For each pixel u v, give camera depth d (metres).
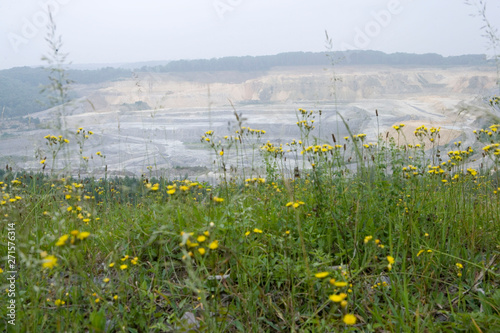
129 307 2.21
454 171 3.59
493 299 2.15
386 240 2.96
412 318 2.07
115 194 4.42
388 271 2.46
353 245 2.82
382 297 2.36
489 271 2.37
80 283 2.30
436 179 3.67
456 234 3.02
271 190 3.87
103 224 3.55
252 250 2.67
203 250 1.83
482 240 2.99
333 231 3.04
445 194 3.58
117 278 2.49
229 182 3.67
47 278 2.40
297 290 2.39
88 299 2.16
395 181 3.33
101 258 2.89
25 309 2.04
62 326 1.96
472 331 1.91
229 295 2.21
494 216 3.24
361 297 2.28
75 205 2.67
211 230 2.06
